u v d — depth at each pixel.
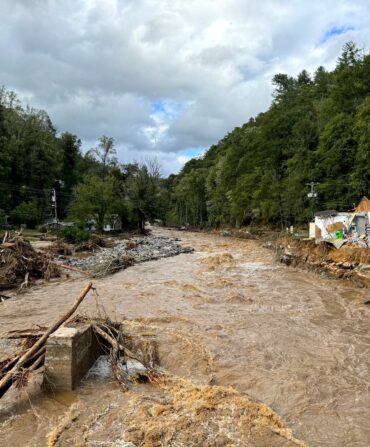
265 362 10.34
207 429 7.11
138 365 9.99
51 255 28.11
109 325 11.32
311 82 90.50
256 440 6.84
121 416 7.54
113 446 6.67
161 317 14.52
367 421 7.58
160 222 115.19
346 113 48.06
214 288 20.61
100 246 41.75
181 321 13.99
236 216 77.31
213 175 99.44
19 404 8.04
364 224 26.64
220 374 9.59
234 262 31.81
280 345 11.64
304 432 7.22
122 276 24.56
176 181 147.00
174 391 8.55
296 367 10.05
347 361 10.52
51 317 14.68
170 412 7.67
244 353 10.95
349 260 23.53
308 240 29.75
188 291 19.64
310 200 47.53
